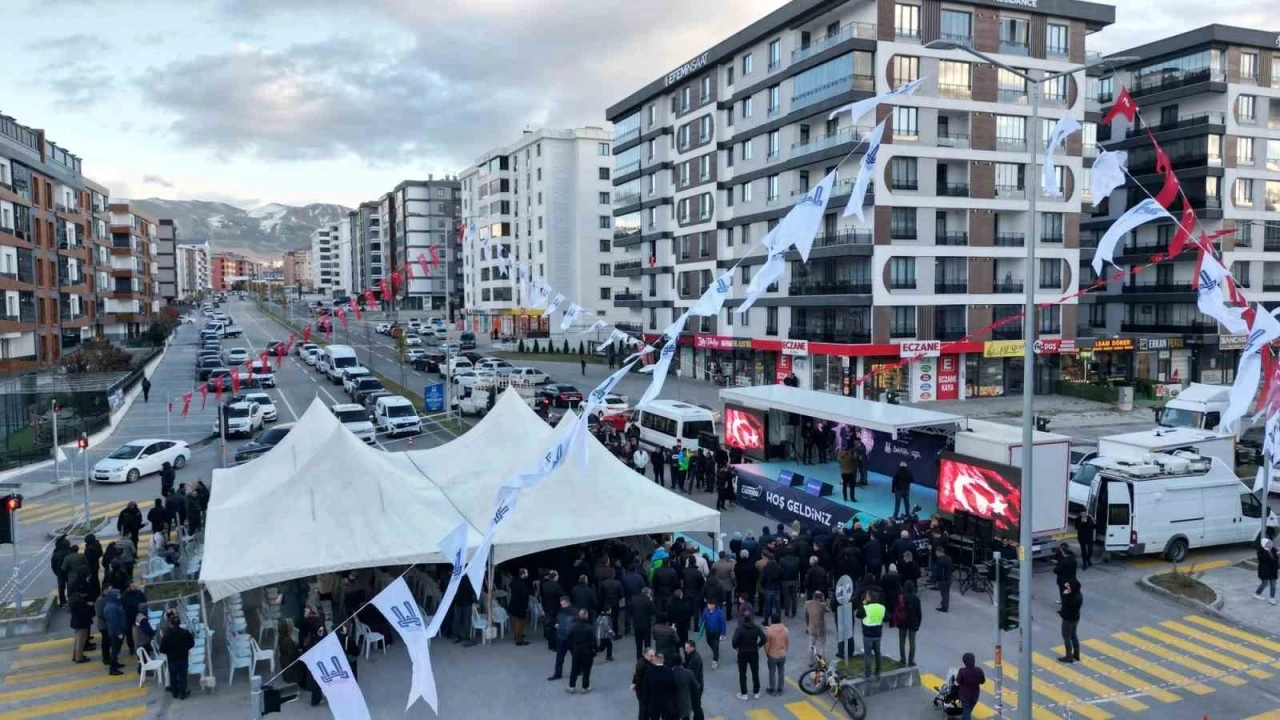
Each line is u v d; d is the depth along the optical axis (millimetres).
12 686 14383
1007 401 47469
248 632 16391
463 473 20547
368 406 42938
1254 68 55375
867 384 46219
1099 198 15555
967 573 19094
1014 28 47094
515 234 97000
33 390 40688
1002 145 47000
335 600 16469
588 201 89750
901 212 45406
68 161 66000
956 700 12766
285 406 46500
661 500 18516
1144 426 41281
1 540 17172
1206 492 21297
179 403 47250
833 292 47781
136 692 14172
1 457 31891
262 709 12070
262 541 15500
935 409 44344
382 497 16656
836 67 45438
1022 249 48156
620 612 16750
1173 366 55906
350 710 10180
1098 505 21000
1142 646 16109
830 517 22141
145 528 24141
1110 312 60625
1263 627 16969
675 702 12031
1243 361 16406
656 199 65938
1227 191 54625
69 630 16875
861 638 16312
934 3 45375
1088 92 49469
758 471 27172
